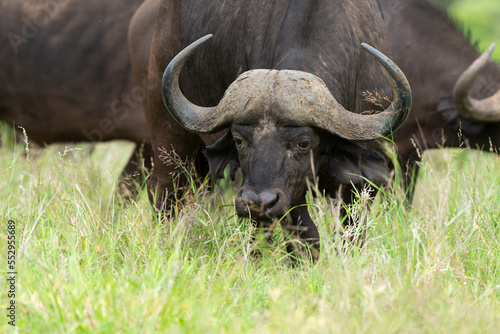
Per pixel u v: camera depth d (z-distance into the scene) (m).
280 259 19.42
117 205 25.69
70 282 16.95
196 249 20.47
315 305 16.47
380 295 16.41
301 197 20.73
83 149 35.69
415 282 16.95
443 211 21.09
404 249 18.59
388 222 20.69
